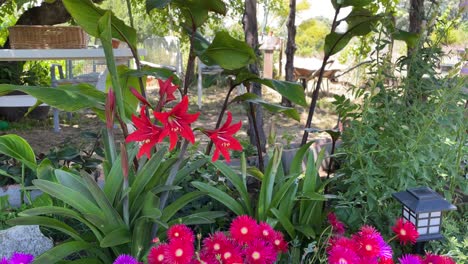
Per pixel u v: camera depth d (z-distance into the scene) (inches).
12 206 106.5
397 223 71.1
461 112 93.4
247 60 94.0
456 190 107.0
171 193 95.6
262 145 137.9
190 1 93.6
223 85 368.8
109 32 66.7
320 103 292.7
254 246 64.6
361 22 109.3
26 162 85.8
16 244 83.0
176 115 59.4
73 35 168.4
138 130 60.2
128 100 108.5
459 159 93.7
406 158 91.9
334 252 62.4
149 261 62.6
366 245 63.5
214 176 103.8
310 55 418.0
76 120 253.4
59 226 68.1
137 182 72.6
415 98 99.3
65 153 109.4
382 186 89.4
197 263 62.3
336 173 102.3
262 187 80.7
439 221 72.9
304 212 84.4
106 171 79.0
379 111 98.9
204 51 95.0
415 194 73.3
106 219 68.3
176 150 111.3
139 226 67.3
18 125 237.5
